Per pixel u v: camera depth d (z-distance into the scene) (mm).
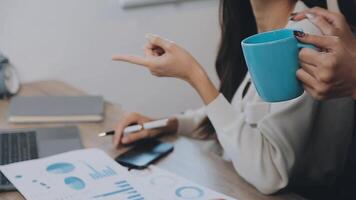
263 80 772
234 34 1453
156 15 2232
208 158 1127
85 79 2135
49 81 1943
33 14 1927
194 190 943
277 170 994
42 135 1249
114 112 1480
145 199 899
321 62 736
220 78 1527
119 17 2141
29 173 1004
